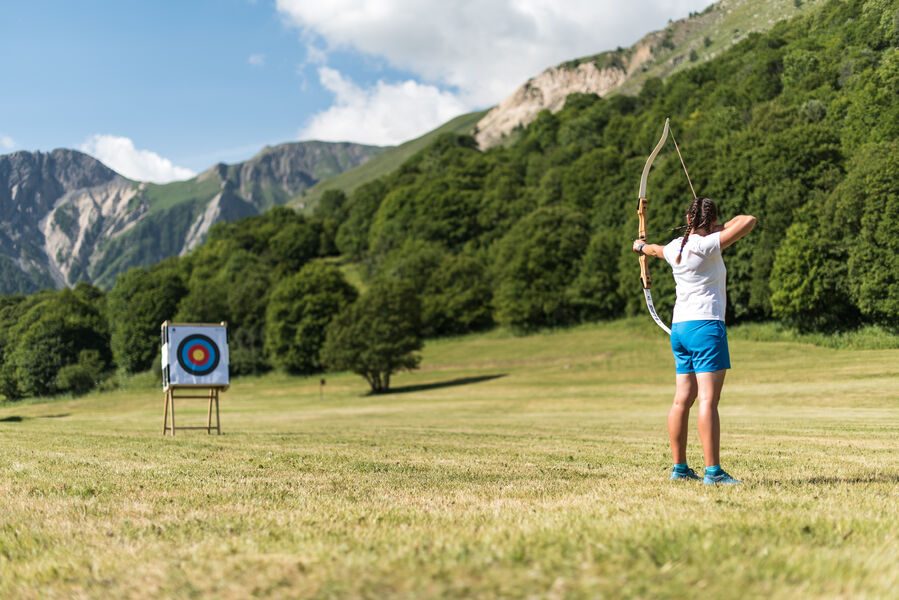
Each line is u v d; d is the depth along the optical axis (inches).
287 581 161.9
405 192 5994.1
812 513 230.5
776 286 2608.3
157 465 446.3
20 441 684.1
